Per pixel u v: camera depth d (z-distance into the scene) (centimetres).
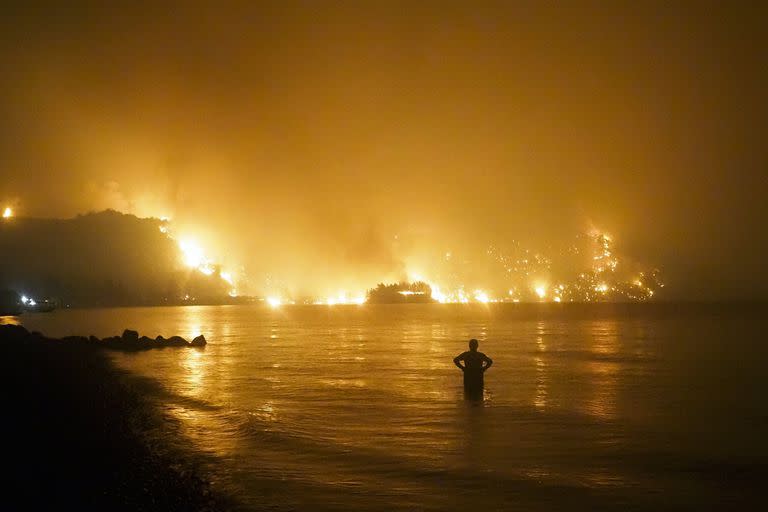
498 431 1576
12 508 998
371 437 1513
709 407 1923
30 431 1520
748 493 1071
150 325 7844
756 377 2648
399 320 9694
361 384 2472
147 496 1065
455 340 5175
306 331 6612
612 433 1549
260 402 2048
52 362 2986
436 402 2033
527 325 7875
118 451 1365
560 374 2800
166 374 2834
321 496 1062
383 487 1111
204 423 1694
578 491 1083
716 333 5744
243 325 7938
